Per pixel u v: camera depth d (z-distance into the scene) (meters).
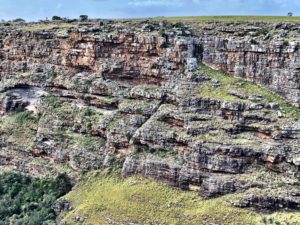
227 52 116.19
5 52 147.62
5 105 142.50
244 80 114.12
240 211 99.69
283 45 109.69
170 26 128.62
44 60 140.25
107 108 127.38
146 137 114.00
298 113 106.06
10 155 135.12
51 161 129.38
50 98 136.88
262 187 100.19
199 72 116.69
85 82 131.25
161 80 121.44
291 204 97.56
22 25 155.88
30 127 136.38
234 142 104.62
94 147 123.62
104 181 116.88
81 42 133.25
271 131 103.50
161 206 105.50
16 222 114.31
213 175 105.06
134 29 128.25
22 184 128.62
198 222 100.38
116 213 106.69
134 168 113.94
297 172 99.44
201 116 110.19
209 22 128.88
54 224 111.62
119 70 127.19
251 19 131.25
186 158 108.12
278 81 110.12
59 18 168.12
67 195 118.06
